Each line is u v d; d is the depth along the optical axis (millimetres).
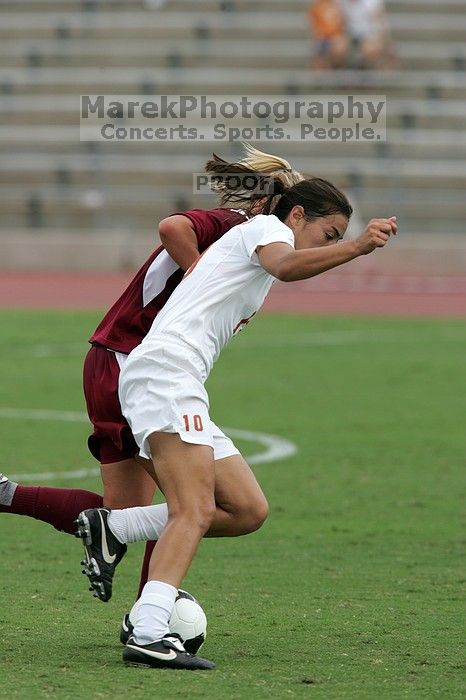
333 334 60375
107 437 16312
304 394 42906
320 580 20109
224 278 15055
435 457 32375
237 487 15414
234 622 17094
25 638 15859
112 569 15555
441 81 106500
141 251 94062
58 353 52250
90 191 101188
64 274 91562
